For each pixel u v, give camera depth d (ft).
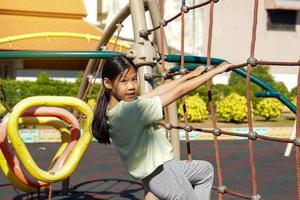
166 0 76.18
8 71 67.72
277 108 60.29
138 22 17.26
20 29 65.77
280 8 77.87
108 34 24.48
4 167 18.65
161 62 16.88
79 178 30.35
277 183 29.25
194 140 51.52
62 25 68.64
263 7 79.46
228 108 56.85
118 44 29.40
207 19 77.10
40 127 51.96
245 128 53.36
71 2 72.13
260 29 79.51
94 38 28.14
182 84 12.07
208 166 12.64
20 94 55.93
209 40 13.93
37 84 57.88
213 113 13.96
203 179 12.62
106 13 79.20
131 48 17.03
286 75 79.36
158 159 11.98
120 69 11.83
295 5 78.64
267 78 70.03
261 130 53.36
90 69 25.67
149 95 12.40
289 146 40.63
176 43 76.59
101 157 38.86
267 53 79.97
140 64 16.76
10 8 67.97
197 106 55.57
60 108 18.61
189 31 76.84
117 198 25.13
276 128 53.83
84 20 72.08
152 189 12.25
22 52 16.78
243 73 18.71
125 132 11.85
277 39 80.12
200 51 77.10
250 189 27.43
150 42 17.17
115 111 11.85
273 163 36.94
